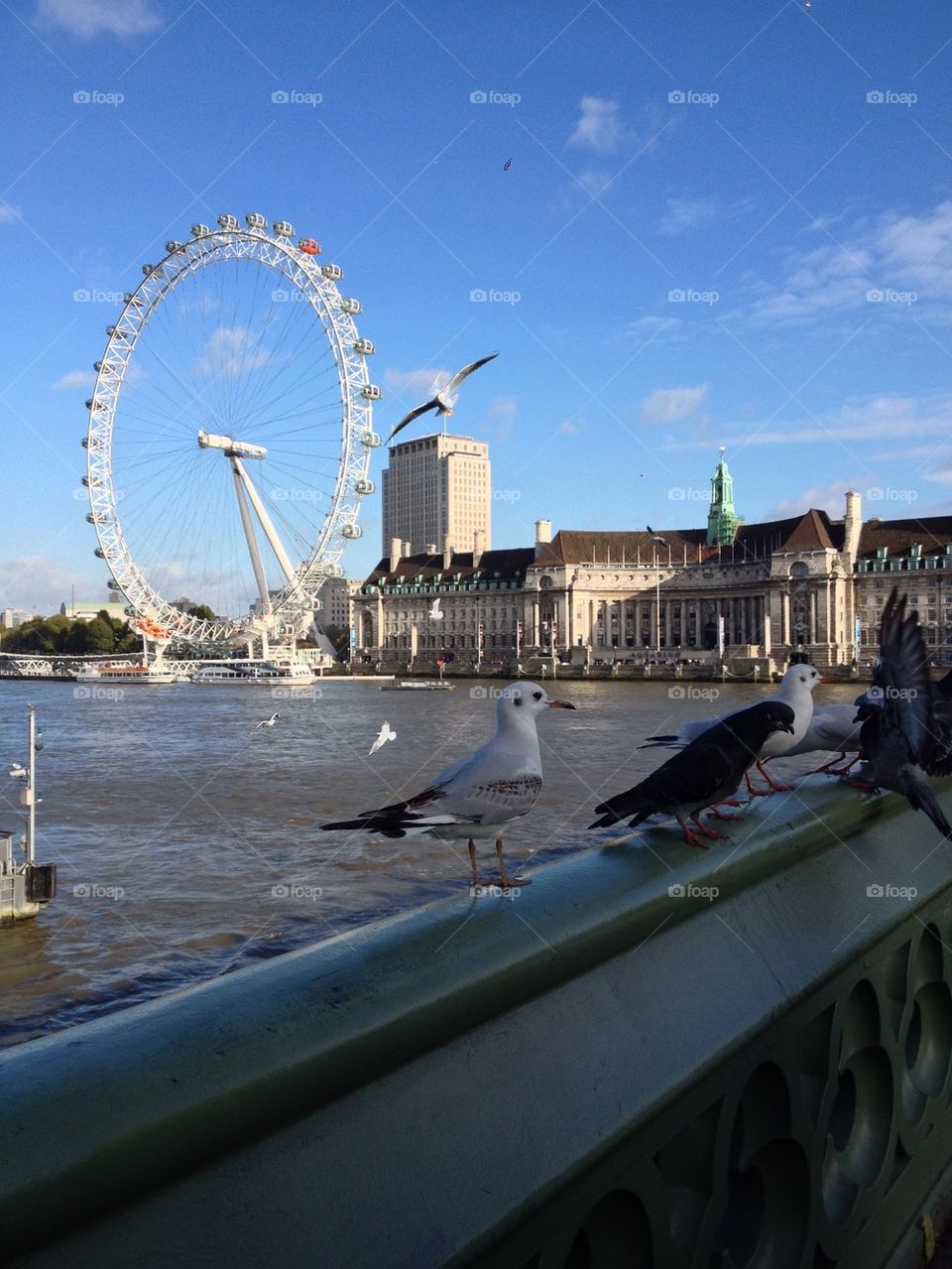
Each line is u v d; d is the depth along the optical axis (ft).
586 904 7.97
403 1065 6.38
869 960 10.94
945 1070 12.64
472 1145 6.36
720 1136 8.38
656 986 8.36
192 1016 5.67
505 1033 7.12
